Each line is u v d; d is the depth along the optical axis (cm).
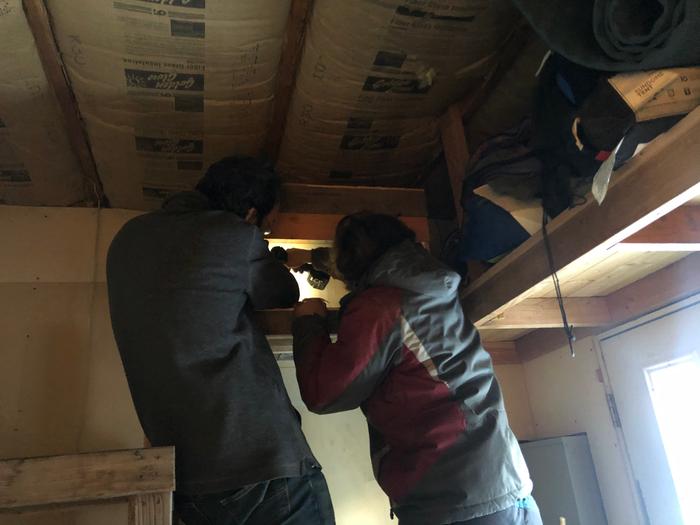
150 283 130
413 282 138
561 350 232
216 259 132
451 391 133
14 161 202
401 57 176
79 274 219
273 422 123
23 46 157
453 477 124
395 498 131
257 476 115
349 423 218
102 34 156
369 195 205
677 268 178
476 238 169
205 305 127
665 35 104
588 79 130
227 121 194
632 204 122
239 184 152
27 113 182
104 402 202
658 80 111
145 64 168
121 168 211
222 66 171
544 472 216
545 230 151
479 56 182
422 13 161
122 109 184
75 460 100
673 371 184
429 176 243
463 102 204
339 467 211
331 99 191
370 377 132
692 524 177
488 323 188
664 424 187
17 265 215
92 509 188
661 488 186
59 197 224
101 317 214
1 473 97
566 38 122
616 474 202
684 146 110
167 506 100
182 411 120
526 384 251
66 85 175
